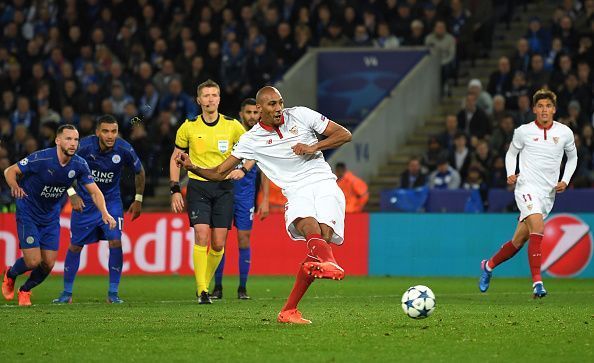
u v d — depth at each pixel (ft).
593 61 242.99
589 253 205.26
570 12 256.52
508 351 84.69
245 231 151.94
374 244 217.36
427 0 274.77
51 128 237.45
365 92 272.51
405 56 269.64
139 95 266.16
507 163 149.38
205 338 92.84
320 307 129.08
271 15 276.82
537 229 143.84
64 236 220.43
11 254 217.56
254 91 261.44
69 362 79.66
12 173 134.10
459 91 271.08
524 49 245.45
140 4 293.23
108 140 142.31
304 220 101.76
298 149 101.65
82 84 279.08
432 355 82.48
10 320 110.63
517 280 198.80
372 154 251.19
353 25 277.85
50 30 297.12
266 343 89.30
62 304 139.44
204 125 137.28
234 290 171.63
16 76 283.59
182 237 217.15
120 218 146.20
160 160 249.96
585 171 215.31
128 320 109.91
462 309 124.88
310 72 273.13
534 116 229.66
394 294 159.53
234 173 135.95
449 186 224.94
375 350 85.10
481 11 276.82
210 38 274.98
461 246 212.43
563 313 118.52
